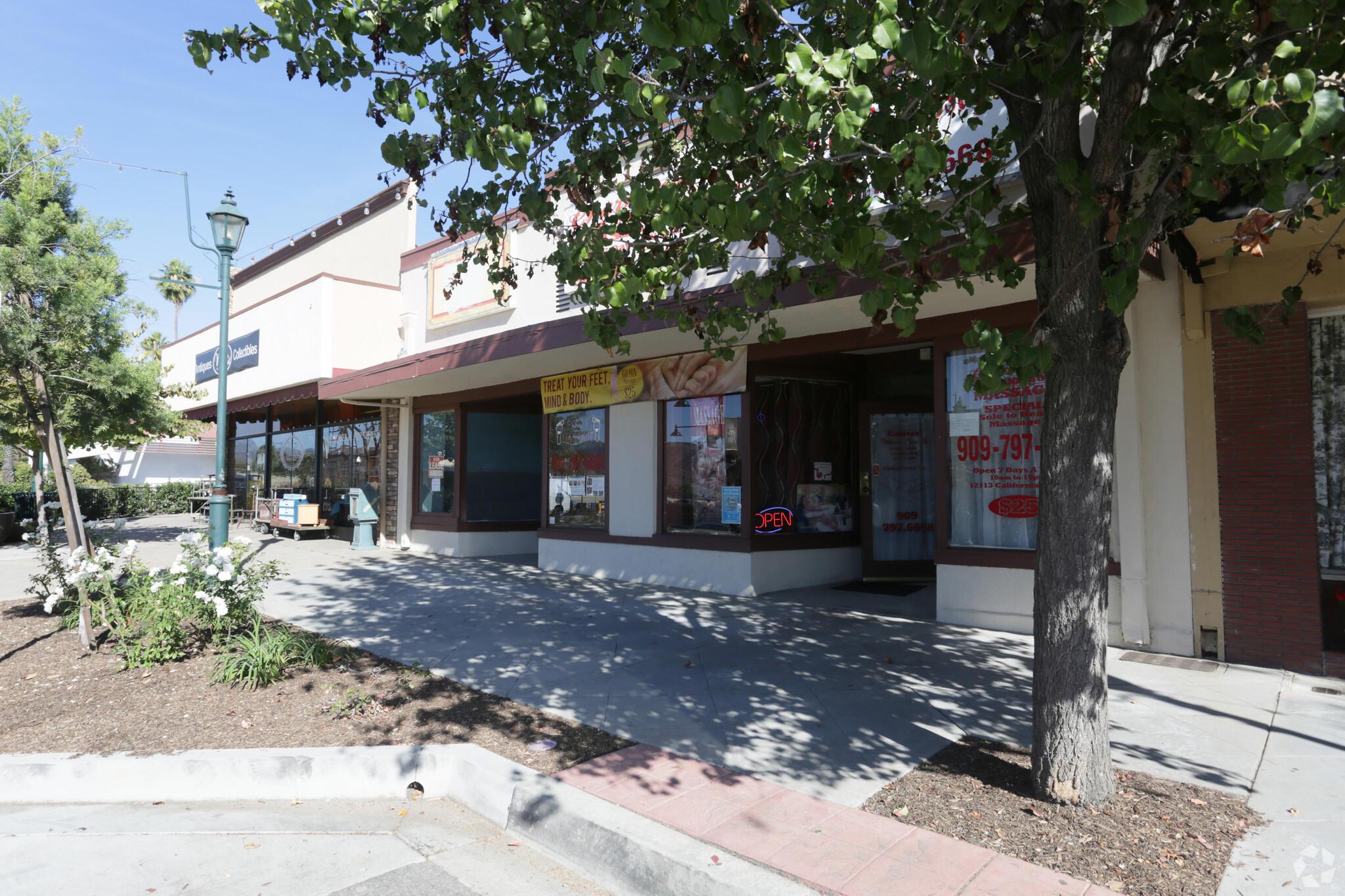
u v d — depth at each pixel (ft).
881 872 10.14
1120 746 14.48
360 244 56.75
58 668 20.20
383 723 16.15
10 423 33.78
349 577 36.73
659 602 29.55
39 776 14.10
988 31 11.03
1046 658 12.25
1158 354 21.43
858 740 15.11
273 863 11.52
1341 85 8.86
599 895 10.92
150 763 14.20
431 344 47.34
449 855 11.90
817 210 13.19
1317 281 18.98
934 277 19.74
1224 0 9.99
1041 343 11.35
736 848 10.83
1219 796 12.32
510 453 47.60
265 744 15.06
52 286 24.25
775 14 10.18
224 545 24.71
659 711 16.92
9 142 25.64
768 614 26.96
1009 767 13.62
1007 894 9.59
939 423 25.66
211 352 69.46
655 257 15.53
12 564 43.52
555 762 14.10
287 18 13.28
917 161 10.29
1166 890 9.64
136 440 59.52
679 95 11.78
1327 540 19.11
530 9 12.59
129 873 11.15
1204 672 19.44
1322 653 19.01
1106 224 12.14
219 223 28.81
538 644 22.94
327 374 50.26
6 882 10.87
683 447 33.65
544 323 31.81
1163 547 21.33
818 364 32.32
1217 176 11.68
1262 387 19.88
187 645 21.49
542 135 15.85
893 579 32.71
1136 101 11.63
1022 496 24.25
